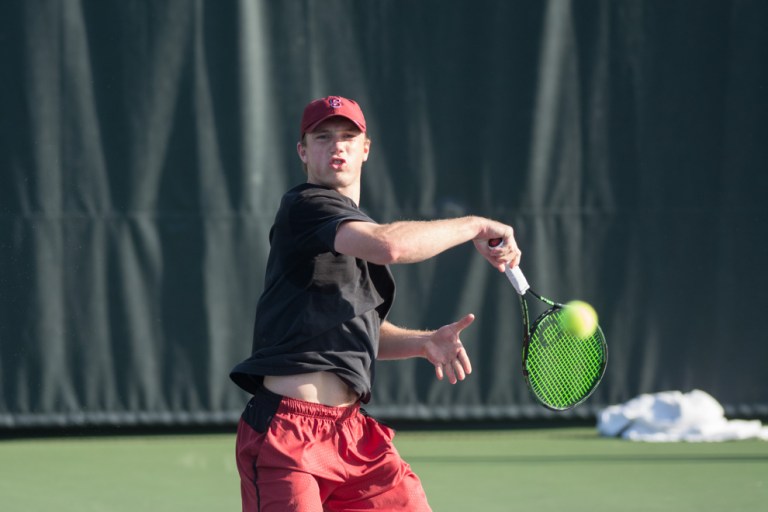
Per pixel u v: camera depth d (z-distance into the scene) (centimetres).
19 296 2145
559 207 2252
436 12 2219
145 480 1795
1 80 2134
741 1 2270
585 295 2259
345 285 892
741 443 2117
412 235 824
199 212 2183
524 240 2245
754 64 2275
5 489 1725
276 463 879
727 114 2278
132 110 2162
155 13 2161
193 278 2186
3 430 2173
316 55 2197
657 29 2262
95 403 2167
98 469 1889
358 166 953
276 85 2195
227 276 2194
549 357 1108
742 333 2284
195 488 1727
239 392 2202
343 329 895
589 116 2255
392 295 948
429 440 2177
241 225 2194
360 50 2211
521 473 1830
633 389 2267
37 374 2153
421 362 2238
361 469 909
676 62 2267
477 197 2228
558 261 2250
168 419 2181
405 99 2217
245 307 2200
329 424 895
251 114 2186
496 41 2228
